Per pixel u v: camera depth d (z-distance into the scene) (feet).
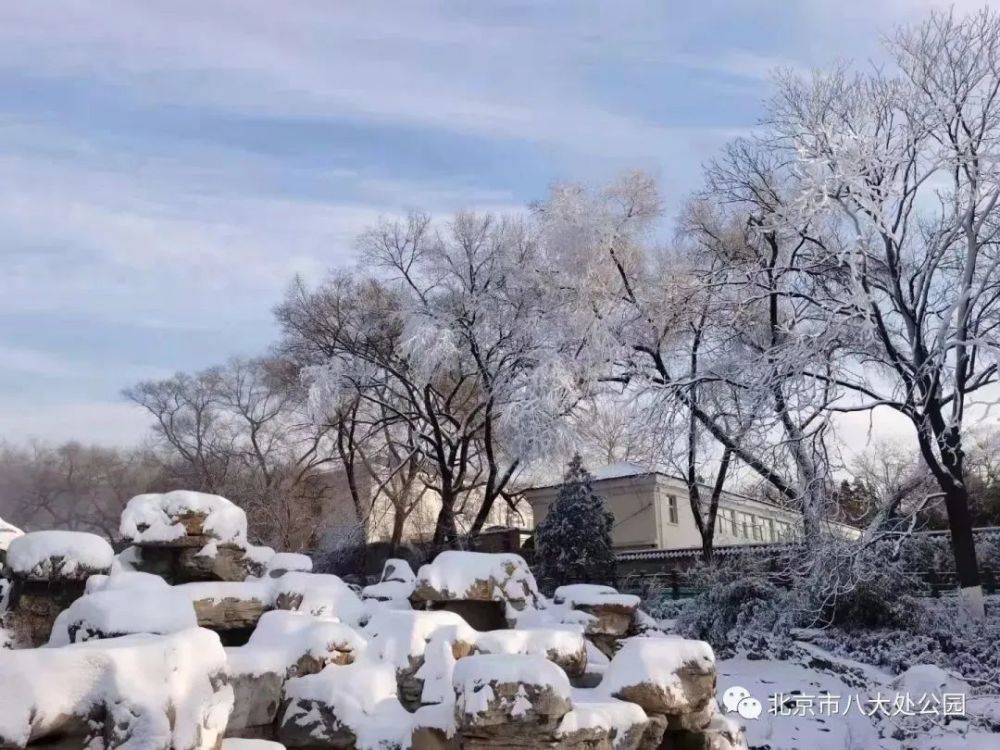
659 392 71.61
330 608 30.71
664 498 118.62
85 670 15.74
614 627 39.86
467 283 97.86
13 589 29.89
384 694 24.76
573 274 86.79
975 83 65.46
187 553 33.06
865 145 65.77
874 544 62.90
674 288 79.30
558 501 78.79
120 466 136.05
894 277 65.82
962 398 63.16
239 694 22.45
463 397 110.32
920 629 56.08
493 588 37.11
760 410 66.08
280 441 141.90
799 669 50.85
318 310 113.80
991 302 65.77
